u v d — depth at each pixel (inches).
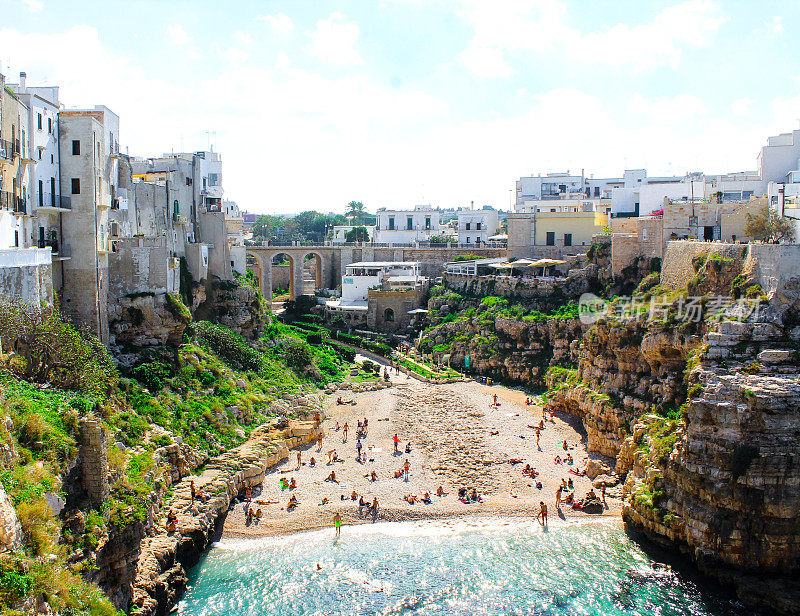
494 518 2226.9
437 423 3125.0
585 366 3009.4
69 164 2393.0
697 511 1897.1
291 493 2383.1
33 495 1273.4
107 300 2544.3
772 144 4170.8
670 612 1722.4
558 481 2481.5
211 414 2583.7
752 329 1963.6
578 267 4325.8
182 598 1792.6
